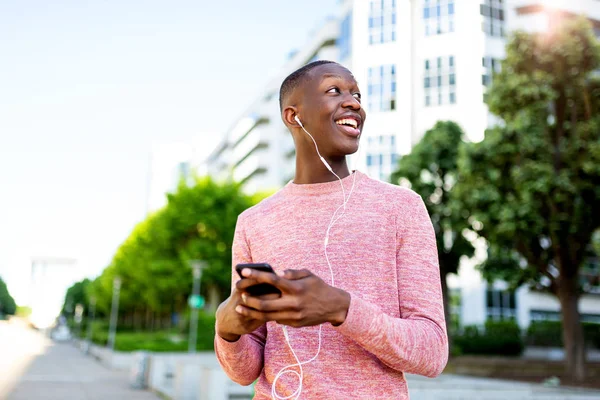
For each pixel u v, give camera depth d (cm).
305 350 133
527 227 1362
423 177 1986
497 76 1459
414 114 3073
